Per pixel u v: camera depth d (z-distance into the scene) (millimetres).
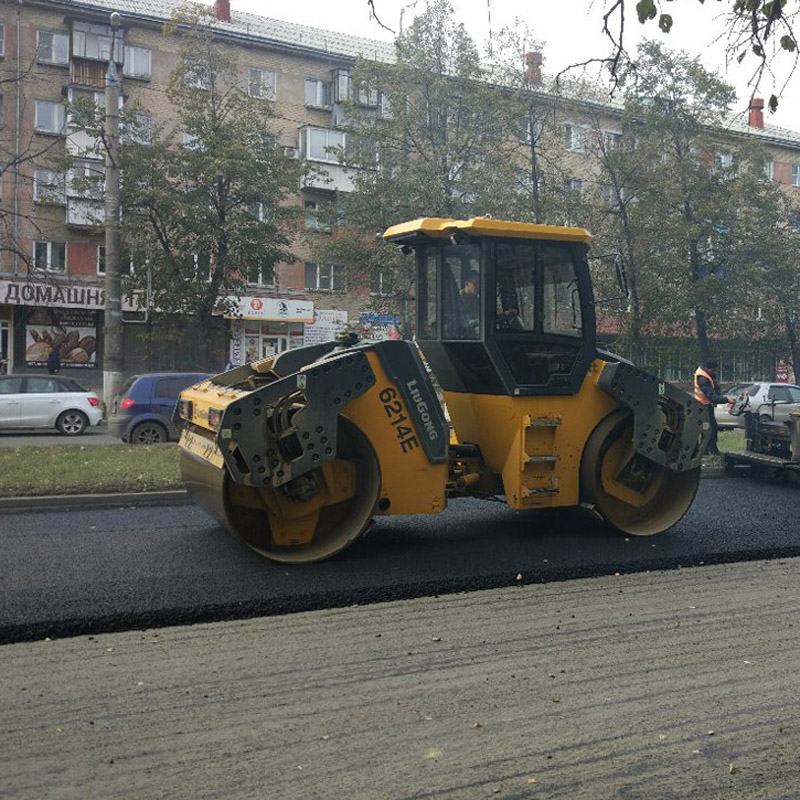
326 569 6965
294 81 38031
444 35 27562
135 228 26953
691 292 27812
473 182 26703
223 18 38844
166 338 29047
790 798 3527
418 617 5863
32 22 33344
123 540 8055
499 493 8172
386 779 3629
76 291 33312
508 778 3648
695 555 7508
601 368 7984
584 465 8047
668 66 26906
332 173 37406
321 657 5066
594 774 3689
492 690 4578
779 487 12094
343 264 30094
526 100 26641
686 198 27234
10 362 33344
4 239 25031
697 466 8328
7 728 4070
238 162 26453
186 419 8430
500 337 7707
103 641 5324
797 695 4539
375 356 7234
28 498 9898
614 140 28938
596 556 7469
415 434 7395
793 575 7059
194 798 3465
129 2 35969
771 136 43281
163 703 4375
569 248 8023
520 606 6141
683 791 3562
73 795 3475
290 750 3875
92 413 20422
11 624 5391
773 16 5832
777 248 29609
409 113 28047
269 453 6746
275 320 36969
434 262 8227
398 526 8781
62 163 24891
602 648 5246
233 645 5266
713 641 5387
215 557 7352
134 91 34562
